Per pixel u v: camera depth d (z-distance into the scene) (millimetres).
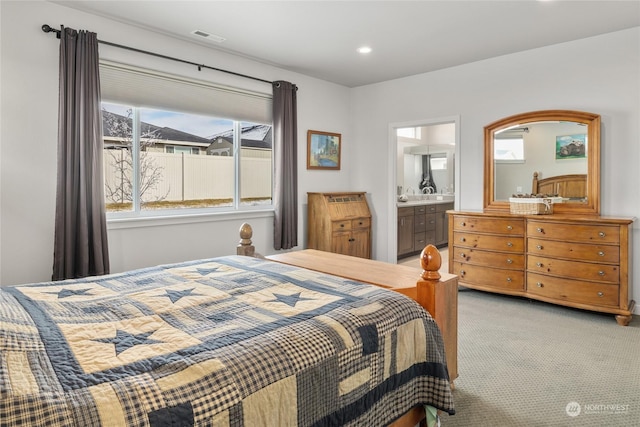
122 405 876
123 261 3383
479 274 3990
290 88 4574
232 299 1580
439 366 1602
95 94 3049
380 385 1414
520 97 4098
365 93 5398
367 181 5445
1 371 928
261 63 4375
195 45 3779
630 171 3512
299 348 1191
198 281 1849
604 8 3053
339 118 5395
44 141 2934
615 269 3189
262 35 3572
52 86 2955
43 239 2959
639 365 2480
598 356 2613
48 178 2965
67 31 2928
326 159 5207
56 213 2896
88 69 3016
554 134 3891
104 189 3307
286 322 1325
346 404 1273
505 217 3785
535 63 3986
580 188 3752
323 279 1891
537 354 2650
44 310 1411
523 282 3717
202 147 4105
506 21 3289
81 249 2980
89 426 819
